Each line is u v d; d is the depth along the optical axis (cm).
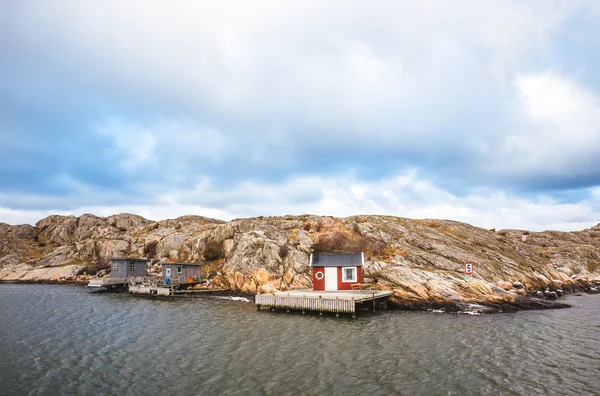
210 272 7244
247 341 3144
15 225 11612
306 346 2988
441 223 8962
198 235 8831
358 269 5147
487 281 5619
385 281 5284
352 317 4059
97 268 8712
